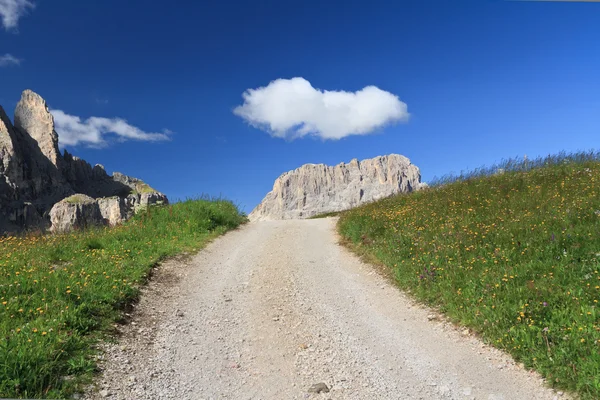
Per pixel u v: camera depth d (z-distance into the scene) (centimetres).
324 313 820
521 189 1414
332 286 998
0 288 706
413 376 571
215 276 1053
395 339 695
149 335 672
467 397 514
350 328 746
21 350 502
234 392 529
